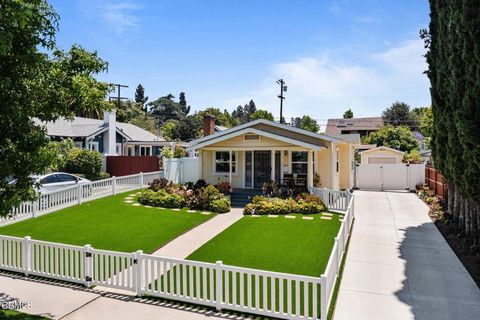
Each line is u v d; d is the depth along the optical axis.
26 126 6.20
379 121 67.56
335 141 20.67
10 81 5.55
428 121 44.94
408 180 26.75
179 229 13.99
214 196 17.98
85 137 29.59
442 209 17.23
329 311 7.25
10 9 4.95
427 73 14.05
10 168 5.89
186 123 65.75
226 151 23.23
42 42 5.92
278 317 7.04
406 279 8.98
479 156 9.13
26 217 15.05
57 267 9.17
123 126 39.00
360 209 18.53
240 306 7.31
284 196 19.41
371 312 7.23
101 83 7.44
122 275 8.42
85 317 7.02
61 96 6.57
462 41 9.88
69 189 17.55
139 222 14.82
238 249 11.41
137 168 28.61
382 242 12.34
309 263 10.08
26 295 8.17
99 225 14.27
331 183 21.31
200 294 8.13
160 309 7.45
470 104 9.34
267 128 21.75
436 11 13.55
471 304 7.59
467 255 10.73
